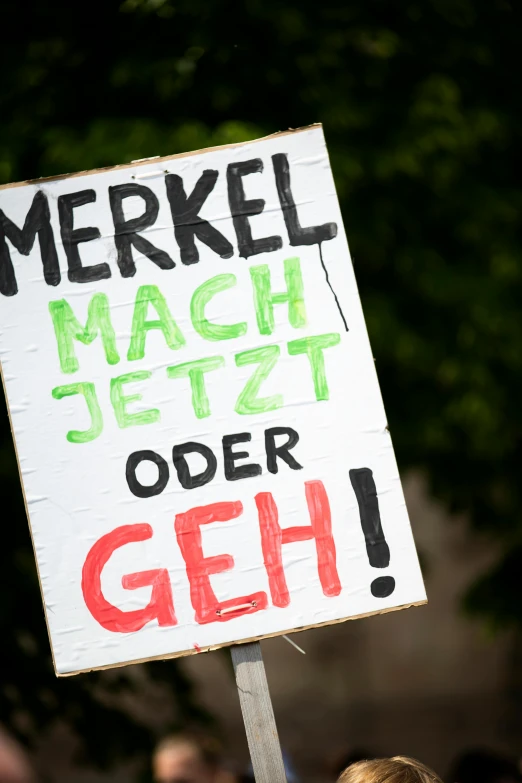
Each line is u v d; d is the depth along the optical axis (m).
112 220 5.11
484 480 11.32
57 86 10.02
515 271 10.61
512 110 10.98
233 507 4.90
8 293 5.05
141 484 4.91
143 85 9.88
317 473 4.91
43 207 5.11
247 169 5.13
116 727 10.24
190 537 4.88
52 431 4.95
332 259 5.07
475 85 10.91
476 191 10.73
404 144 10.21
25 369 5.00
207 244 5.09
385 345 10.14
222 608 4.84
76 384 4.98
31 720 10.05
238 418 4.96
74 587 4.85
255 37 10.05
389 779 4.50
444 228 10.80
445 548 28.58
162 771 7.53
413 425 10.50
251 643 4.86
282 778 4.76
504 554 11.59
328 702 29.30
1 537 9.62
